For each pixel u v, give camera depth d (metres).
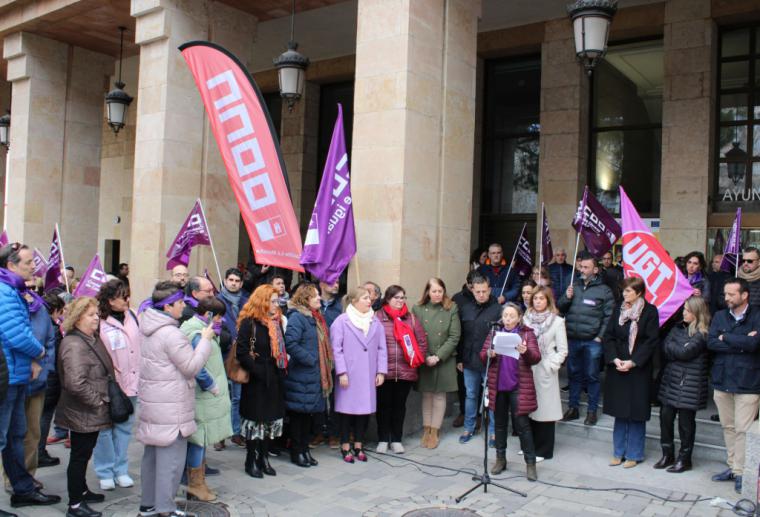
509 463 6.84
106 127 17.33
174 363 5.02
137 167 10.23
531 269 8.82
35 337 5.75
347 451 6.95
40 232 13.11
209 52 7.89
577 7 6.96
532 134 12.09
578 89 11.05
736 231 7.55
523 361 6.42
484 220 12.53
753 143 10.02
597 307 7.52
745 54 10.17
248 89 7.71
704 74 9.95
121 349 5.92
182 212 10.10
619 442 6.74
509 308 6.41
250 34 10.95
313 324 6.68
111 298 5.89
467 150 8.82
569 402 7.74
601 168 11.39
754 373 5.90
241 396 6.37
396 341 7.14
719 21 10.05
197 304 5.80
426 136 8.12
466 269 8.82
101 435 5.93
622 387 6.59
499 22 11.55
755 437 5.55
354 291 7.56
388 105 7.87
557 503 5.72
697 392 6.35
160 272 9.84
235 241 10.73
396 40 7.84
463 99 8.75
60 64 13.31
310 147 14.77
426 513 5.46
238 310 7.45
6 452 5.40
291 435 6.75
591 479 6.35
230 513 5.41
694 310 6.36
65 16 11.83
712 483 6.21
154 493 5.21
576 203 11.01
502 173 12.43
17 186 13.12
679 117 10.13
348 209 7.54
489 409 6.96
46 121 13.16
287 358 6.32
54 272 8.75
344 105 14.67
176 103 10.00
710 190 10.08
